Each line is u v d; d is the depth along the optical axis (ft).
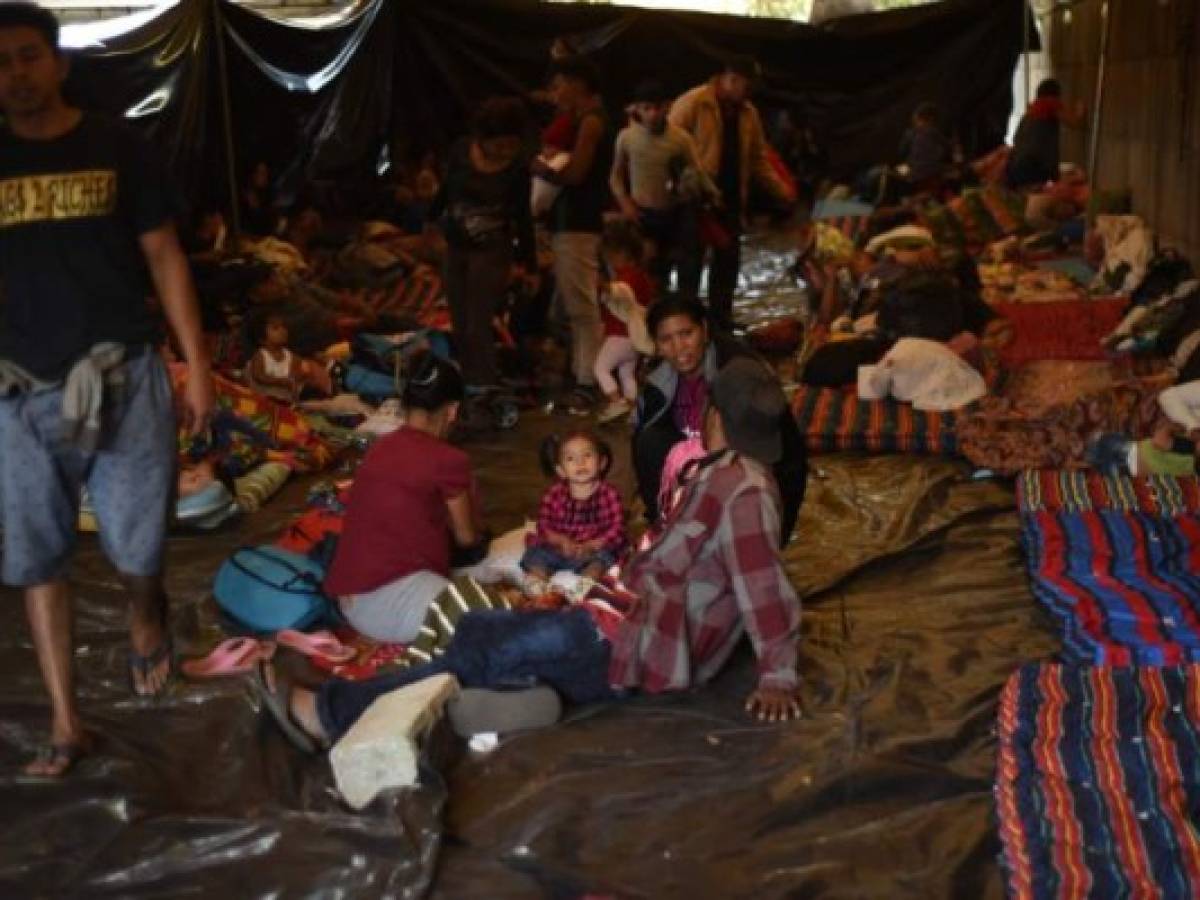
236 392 21.74
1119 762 12.33
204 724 13.55
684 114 30.04
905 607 16.38
